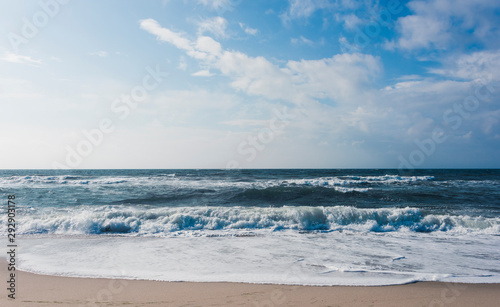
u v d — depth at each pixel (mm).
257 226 10477
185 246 7879
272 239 8820
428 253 7316
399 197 17797
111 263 6258
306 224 10617
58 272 5633
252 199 17109
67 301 4277
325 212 11141
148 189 20562
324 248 7746
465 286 5145
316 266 6156
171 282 5145
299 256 6930
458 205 15133
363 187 22266
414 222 10781
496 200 16688
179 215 10547
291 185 23219
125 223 9930
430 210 13609
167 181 26000
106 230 9742
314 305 4254
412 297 4629
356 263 6402
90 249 7473
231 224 10469
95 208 13406
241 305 4219
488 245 8227
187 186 22297
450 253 7344
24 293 4570
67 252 7160
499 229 10070
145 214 10938
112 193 18703
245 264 6258
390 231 10188
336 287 4992
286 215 10984
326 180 26078
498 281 5410
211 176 34219
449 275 5652
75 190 19953
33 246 7750
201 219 10570
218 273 5652
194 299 4406
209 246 7898
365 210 11258
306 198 17516
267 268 5996
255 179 28609
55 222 9828
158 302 4277
